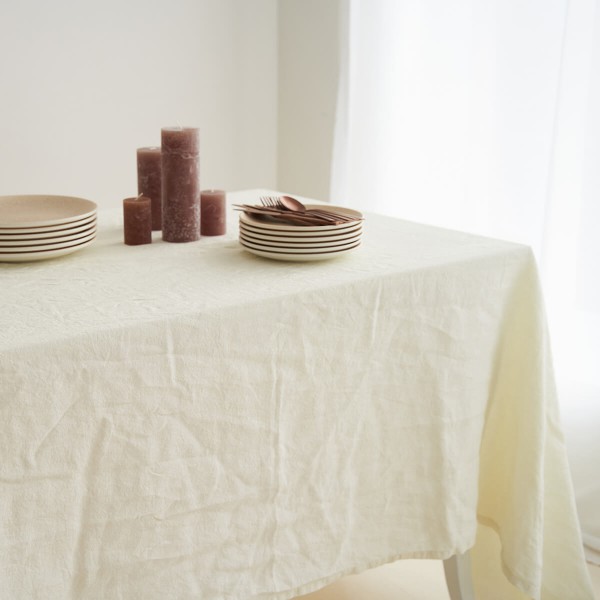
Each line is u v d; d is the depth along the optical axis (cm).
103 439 121
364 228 182
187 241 167
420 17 277
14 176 295
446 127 274
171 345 123
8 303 127
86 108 304
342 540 152
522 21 249
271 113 348
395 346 150
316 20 319
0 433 111
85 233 152
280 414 138
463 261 156
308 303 136
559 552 179
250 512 139
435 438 160
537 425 167
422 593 201
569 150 232
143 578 129
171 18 315
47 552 119
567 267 237
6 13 282
